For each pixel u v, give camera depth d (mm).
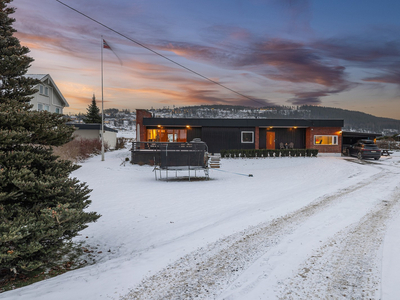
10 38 4980
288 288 3430
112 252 5262
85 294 3381
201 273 3941
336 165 19734
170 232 6250
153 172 18125
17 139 4090
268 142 29438
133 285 3615
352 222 6188
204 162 15891
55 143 4840
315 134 28453
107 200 9672
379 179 12922
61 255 5090
